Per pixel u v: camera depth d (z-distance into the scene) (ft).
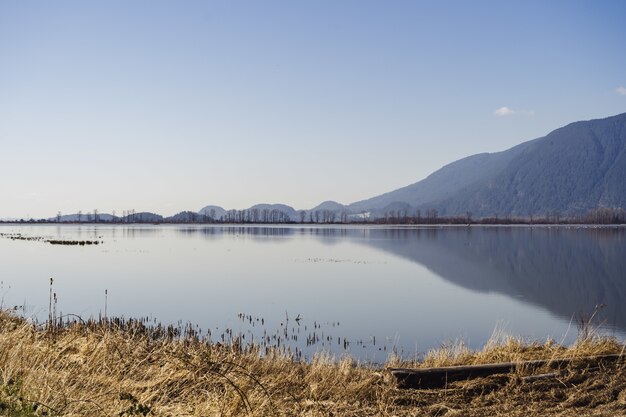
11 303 102.32
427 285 133.59
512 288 131.13
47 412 20.48
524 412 26.89
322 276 150.41
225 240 351.87
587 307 104.32
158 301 108.06
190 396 26.71
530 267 182.29
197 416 23.59
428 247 284.41
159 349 31.73
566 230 596.29
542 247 286.05
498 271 169.37
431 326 83.20
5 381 22.43
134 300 109.09
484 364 32.58
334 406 28.07
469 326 83.35
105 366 27.73
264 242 328.08
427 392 29.71
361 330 79.51
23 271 160.25
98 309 97.76
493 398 28.78
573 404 27.78
